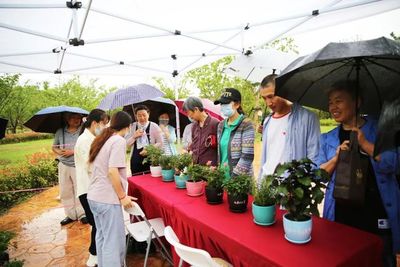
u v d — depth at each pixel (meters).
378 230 1.62
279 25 3.94
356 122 1.51
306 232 1.37
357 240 1.41
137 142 3.82
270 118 2.34
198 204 2.09
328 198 1.82
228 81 11.68
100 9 3.03
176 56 5.18
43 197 6.04
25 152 9.30
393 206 1.60
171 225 2.19
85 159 2.93
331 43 1.35
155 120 5.27
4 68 4.94
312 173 1.37
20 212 5.08
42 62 4.90
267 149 2.33
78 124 4.43
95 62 5.13
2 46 4.06
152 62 5.55
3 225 4.45
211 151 2.90
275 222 1.68
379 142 1.24
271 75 2.20
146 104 5.09
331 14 3.56
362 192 1.43
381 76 1.64
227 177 2.11
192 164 2.49
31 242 3.72
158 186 2.71
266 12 3.53
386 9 3.40
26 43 4.02
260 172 2.36
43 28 3.50
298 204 1.36
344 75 1.81
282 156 2.17
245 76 4.35
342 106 1.67
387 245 1.61
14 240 3.81
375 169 1.60
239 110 2.59
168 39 4.29
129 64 5.27
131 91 3.46
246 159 2.37
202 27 3.89
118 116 2.48
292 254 1.29
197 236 1.81
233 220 1.74
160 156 3.11
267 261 1.26
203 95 12.12
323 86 1.96
